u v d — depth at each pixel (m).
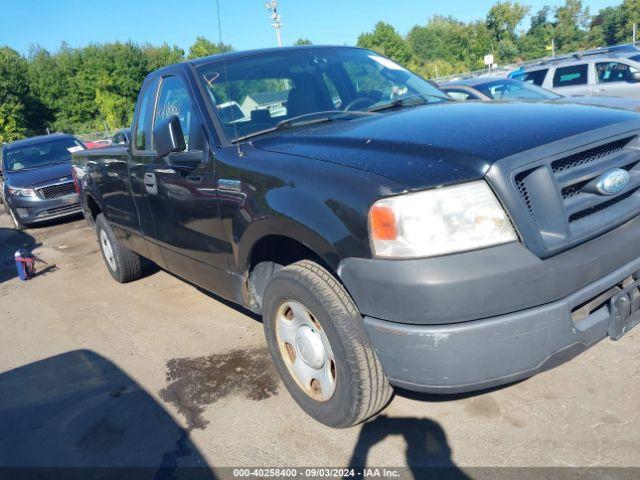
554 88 12.29
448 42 77.50
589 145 2.32
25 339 4.58
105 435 3.03
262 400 3.15
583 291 2.22
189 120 3.52
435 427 2.70
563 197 2.30
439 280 2.04
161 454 2.80
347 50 4.18
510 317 2.11
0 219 11.76
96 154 5.09
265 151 2.89
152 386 3.49
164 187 3.70
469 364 2.13
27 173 10.18
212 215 3.18
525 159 2.17
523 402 2.80
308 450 2.67
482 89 9.16
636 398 2.71
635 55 11.59
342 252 2.28
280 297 2.74
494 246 2.11
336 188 2.33
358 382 2.41
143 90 4.25
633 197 2.54
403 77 4.05
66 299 5.50
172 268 4.18
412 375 2.21
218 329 4.20
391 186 2.16
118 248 5.36
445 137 2.42
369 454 2.58
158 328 4.39
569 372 3.00
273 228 2.63
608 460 2.35
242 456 2.70
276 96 3.53
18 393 3.64
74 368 3.89
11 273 6.95
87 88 52.09
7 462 2.90
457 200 2.11
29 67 52.47
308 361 2.70
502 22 73.38
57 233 9.31
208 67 3.65
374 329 2.25
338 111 3.50
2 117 48.81
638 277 2.44
